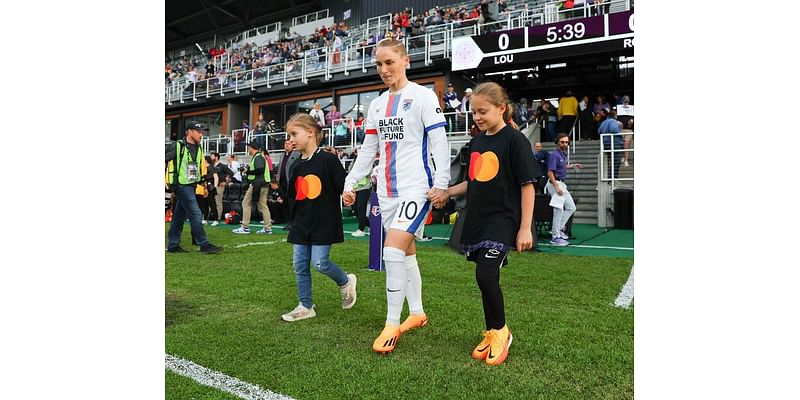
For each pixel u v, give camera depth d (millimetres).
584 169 11078
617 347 2635
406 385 2170
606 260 5461
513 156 2488
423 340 2785
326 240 3137
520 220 2520
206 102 22078
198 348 2643
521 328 2980
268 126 17016
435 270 4867
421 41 15172
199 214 6098
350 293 3441
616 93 15406
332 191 3156
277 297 3807
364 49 16562
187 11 28891
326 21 24094
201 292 3971
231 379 2230
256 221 10977
